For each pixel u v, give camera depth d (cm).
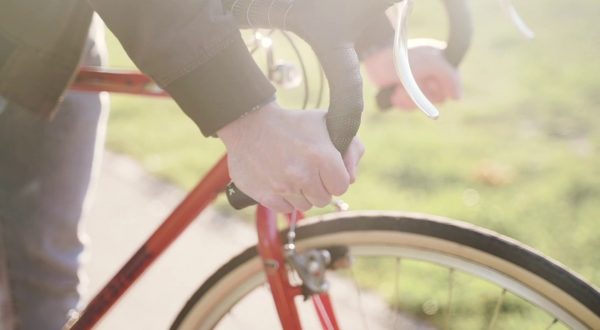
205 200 131
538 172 302
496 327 220
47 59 118
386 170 314
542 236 262
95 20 149
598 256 250
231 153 91
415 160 320
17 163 151
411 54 132
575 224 267
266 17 87
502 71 400
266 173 88
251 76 89
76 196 161
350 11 83
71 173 158
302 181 86
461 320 224
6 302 159
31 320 163
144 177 328
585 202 279
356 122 84
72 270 166
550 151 317
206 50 88
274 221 125
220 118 89
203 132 91
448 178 304
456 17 124
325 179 86
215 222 288
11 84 120
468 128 344
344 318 227
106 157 348
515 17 115
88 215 301
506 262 122
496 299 230
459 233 124
